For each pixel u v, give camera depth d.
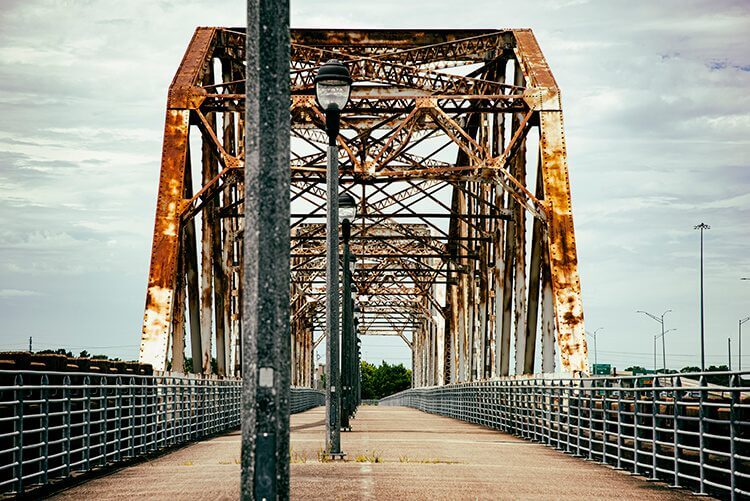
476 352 51.72
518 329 37.84
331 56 36.06
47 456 13.83
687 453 16.17
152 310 31.70
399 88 36.84
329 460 19.50
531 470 17.70
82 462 15.83
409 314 106.44
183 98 34.41
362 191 48.19
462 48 37.75
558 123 34.22
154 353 31.11
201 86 35.00
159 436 23.03
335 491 13.70
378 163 36.31
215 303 39.56
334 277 20.64
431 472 16.88
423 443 26.22
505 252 41.75
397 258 68.19
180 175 33.41
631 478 16.45
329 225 20.78
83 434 15.95
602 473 17.36
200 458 20.47
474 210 52.59
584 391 23.80
